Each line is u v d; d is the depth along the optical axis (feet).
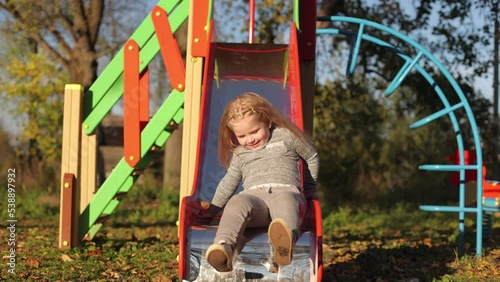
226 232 14.11
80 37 56.95
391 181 65.57
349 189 63.67
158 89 70.38
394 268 22.97
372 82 56.29
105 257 25.07
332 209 56.90
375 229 43.19
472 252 27.32
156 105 70.38
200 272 14.89
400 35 26.66
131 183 28.89
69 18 60.44
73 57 57.77
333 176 63.10
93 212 27.35
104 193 27.27
